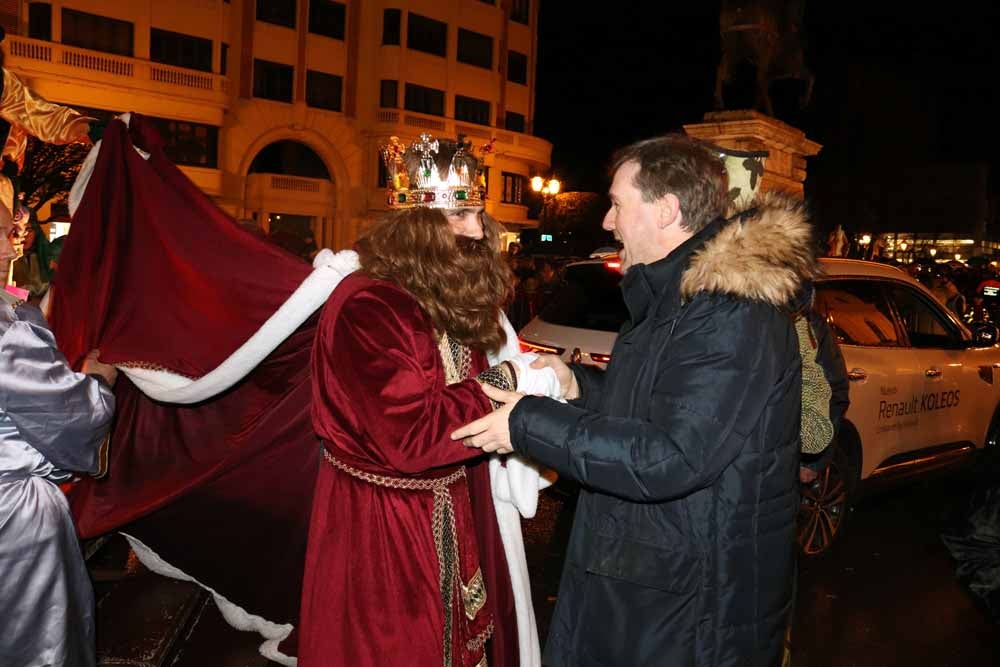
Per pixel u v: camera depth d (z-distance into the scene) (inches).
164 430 130.3
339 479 91.4
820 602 175.9
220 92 1149.1
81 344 122.0
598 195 1466.5
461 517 94.3
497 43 1487.5
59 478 93.9
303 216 1328.7
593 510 82.4
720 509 76.4
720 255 74.5
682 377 74.2
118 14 1067.3
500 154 1491.1
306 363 121.9
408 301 88.1
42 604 88.9
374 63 1344.7
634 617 78.1
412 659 87.7
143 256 122.9
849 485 197.9
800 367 80.7
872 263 220.1
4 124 143.6
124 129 127.1
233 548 129.1
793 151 411.8
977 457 235.9
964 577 154.3
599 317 201.2
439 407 83.0
